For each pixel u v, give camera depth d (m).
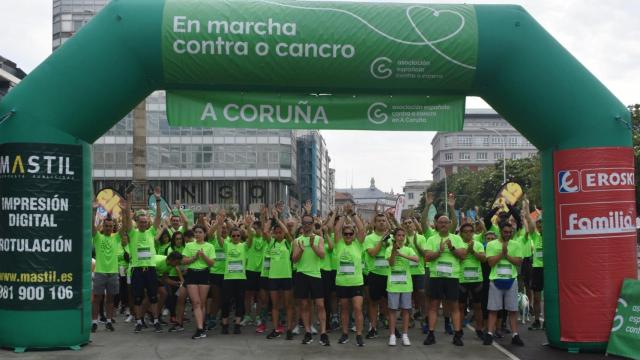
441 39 9.59
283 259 10.86
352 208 11.28
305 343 10.23
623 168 9.49
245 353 9.43
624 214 9.44
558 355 9.29
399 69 9.70
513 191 14.93
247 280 12.23
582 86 9.53
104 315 12.83
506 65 9.70
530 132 9.98
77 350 9.52
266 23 9.49
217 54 9.51
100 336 10.90
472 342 10.44
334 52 9.57
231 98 10.05
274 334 10.82
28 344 9.30
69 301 9.48
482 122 134.38
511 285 10.13
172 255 11.60
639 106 32.91
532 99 9.64
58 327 9.39
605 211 9.37
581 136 9.48
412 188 167.75
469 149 133.88
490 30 9.63
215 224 11.92
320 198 121.50
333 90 10.03
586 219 9.40
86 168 9.76
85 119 9.52
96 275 11.46
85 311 9.71
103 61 9.41
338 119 10.14
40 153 9.32
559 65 9.57
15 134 9.34
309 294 10.25
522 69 9.63
